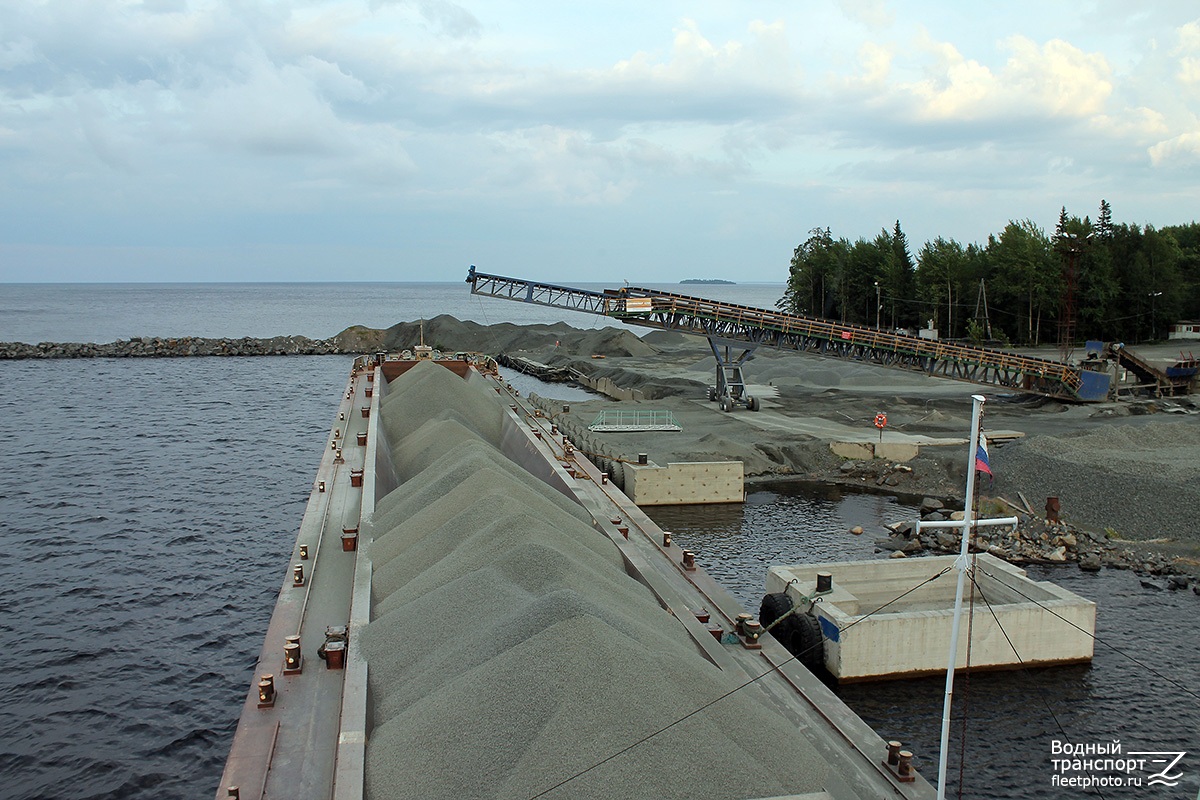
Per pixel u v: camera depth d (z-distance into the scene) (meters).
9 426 74.62
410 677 18.78
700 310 70.00
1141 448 49.44
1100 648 28.91
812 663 26.83
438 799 14.34
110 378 110.25
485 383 77.44
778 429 61.19
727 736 16.03
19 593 35.34
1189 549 37.09
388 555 27.20
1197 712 24.94
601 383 98.12
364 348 151.12
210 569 38.47
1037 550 37.81
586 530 29.67
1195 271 124.56
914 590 30.72
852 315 139.88
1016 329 116.75
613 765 14.08
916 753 22.94
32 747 24.44
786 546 41.09
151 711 26.42
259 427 75.94
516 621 18.00
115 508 48.38
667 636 19.92
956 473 50.91
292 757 16.67
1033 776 21.89
